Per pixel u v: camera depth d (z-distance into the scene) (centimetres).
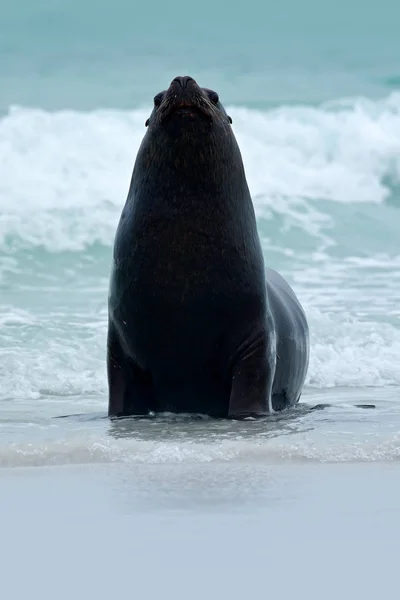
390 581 1284
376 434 2425
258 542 1477
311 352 4247
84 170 7525
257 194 7538
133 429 2595
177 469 2059
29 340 4219
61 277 5784
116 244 2927
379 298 5284
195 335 2869
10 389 3691
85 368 3956
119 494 1819
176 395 2962
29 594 1248
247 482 1925
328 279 5822
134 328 2894
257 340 2914
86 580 1303
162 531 1543
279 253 6500
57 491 1855
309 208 7406
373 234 7062
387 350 4334
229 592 1234
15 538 1528
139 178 2892
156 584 1275
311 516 1641
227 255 2853
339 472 2025
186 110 2753
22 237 6238
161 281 2839
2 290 5428
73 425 2734
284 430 2548
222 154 2841
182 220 2831
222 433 2495
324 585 1264
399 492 1834
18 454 2155
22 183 7231
